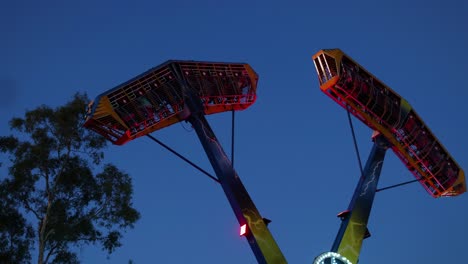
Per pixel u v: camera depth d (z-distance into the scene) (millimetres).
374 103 47375
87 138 47688
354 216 42625
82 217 44781
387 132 48531
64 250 43406
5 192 44000
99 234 44625
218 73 43250
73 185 45656
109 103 39469
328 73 46969
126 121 40031
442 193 51344
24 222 43656
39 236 42906
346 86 46719
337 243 41125
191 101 41188
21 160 45219
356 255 40906
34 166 45469
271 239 37531
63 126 47188
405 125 49250
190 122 41344
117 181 46906
